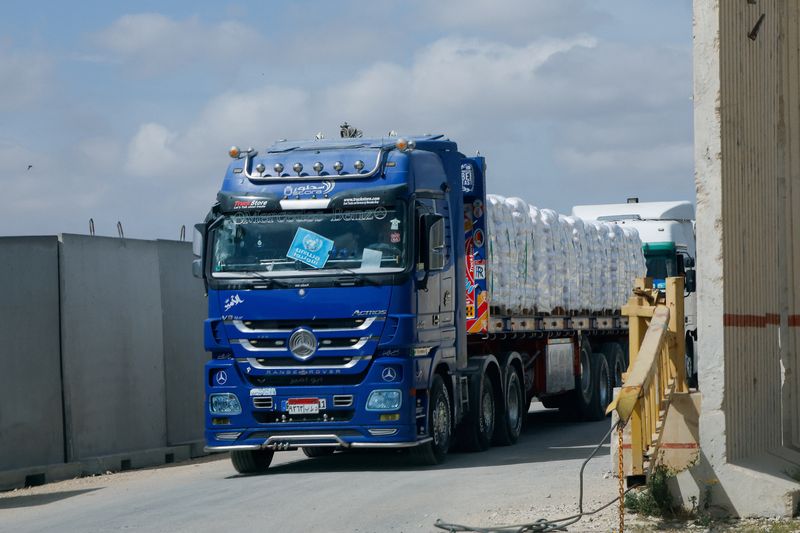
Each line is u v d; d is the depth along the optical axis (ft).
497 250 68.39
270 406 56.03
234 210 57.00
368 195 55.88
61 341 66.08
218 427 56.75
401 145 57.31
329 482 52.80
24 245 64.90
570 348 85.35
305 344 55.77
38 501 53.67
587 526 38.11
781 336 47.73
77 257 67.51
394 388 55.06
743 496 38.55
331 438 55.62
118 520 43.91
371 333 55.26
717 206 39.17
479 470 56.08
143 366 73.00
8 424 63.21
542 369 79.87
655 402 40.32
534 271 75.15
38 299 65.21
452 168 63.46
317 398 55.62
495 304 67.77
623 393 33.73
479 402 65.87
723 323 39.04
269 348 56.18
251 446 56.24
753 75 42.91
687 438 41.78
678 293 44.32
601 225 92.38
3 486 60.80
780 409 45.78
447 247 61.36
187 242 79.36
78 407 66.85
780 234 47.62
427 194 58.70
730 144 40.11
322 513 43.34
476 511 42.65
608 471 53.21
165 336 76.23
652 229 111.65
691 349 111.75
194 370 79.20
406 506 44.37
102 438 68.85
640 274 99.66
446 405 60.59
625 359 99.35
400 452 68.64
